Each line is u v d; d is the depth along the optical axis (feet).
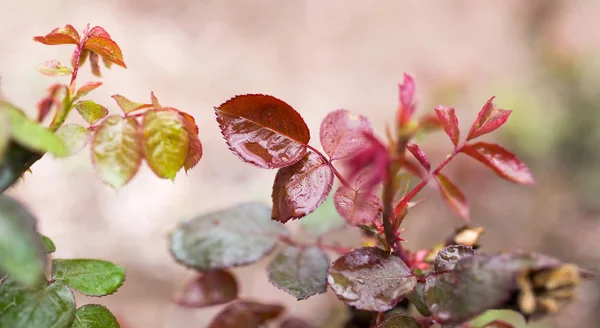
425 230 4.27
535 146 5.50
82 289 1.36
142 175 4.77
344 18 8.15
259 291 3.79
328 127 1.41
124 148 1.28
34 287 1.31
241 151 1.36
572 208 4.95
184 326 3.59
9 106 1.20
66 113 1.29
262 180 4.97
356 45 7.83
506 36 8.04
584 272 1.24
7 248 1.16
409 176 1.41
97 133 1.28
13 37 6.16
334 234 3.70
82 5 7.02
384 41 7.92
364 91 7.10
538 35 7.84
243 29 7.62
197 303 1.68
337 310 3.57
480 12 8.46
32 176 4.46
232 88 6.73
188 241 1.64
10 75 5.48
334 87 7.09
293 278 1.56
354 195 1.36
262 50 7.41
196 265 1.62
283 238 1.66
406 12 8.39
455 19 8.36
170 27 7.22
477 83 6.87
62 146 1.22
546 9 8.07
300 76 7.22
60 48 6.00
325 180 1.37
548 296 1.24
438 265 1.36
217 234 1.65
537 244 4.61
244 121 1.37
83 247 4.07
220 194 4.81
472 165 4.92
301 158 1.38
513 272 1.24
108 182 1.27
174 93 6.35
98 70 1.39
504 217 4.78
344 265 1.37
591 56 6.36
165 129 1.29
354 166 1.28
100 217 4.33
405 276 1.37
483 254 1.29
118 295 3.68
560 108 5.78
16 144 1.23
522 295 1.23
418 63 7.57
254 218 1.68
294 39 7.72
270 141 1.38
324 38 7.82
